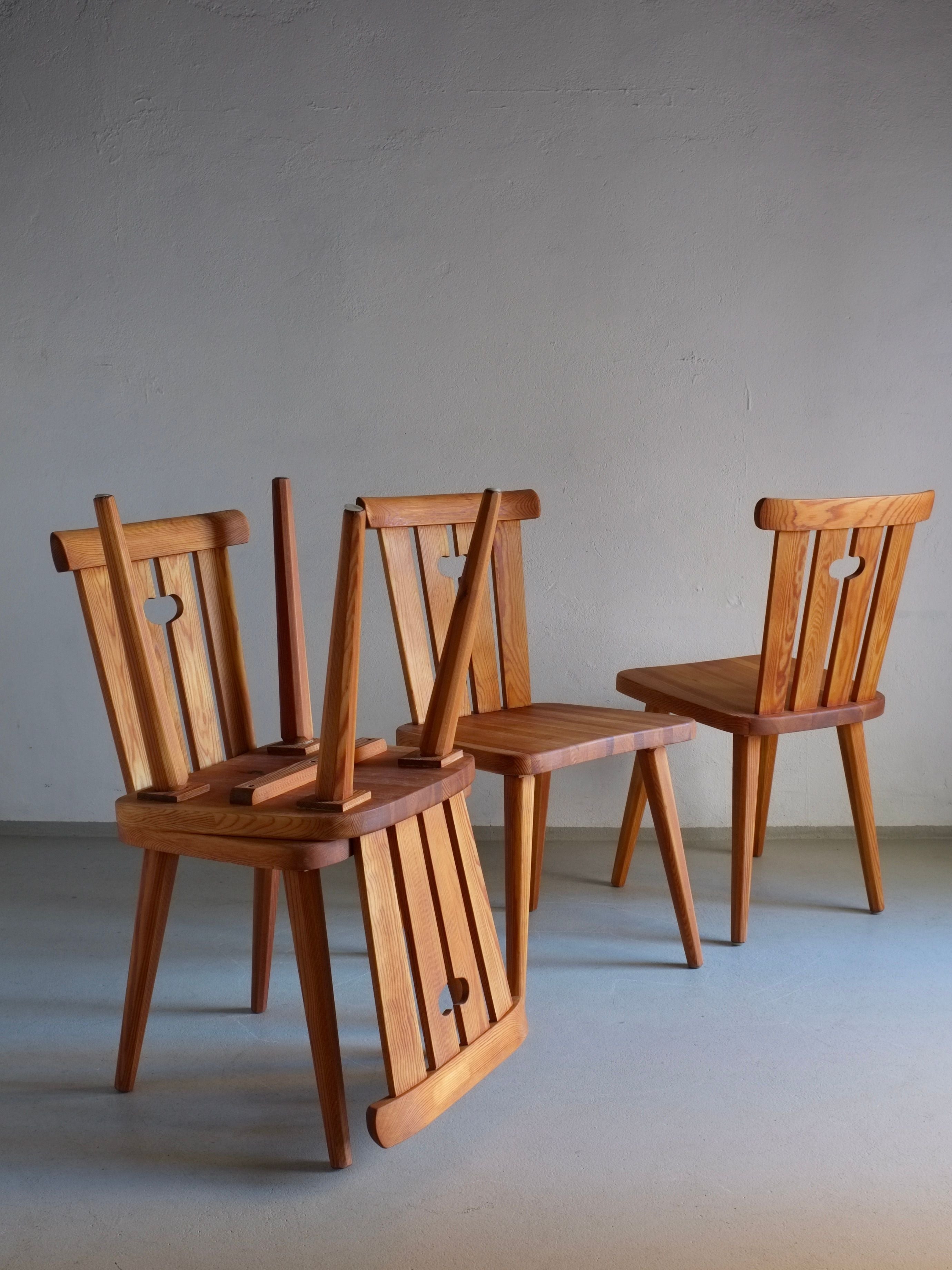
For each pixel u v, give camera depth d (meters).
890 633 2.63
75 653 2.82
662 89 2.57
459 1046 1.58
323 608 2.77
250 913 2.38
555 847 2.79
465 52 2.57
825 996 1.96
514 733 1.97
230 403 2.71
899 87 2.56
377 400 2.69
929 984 2.00
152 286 2.68
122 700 1.58
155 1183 1.45
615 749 1.94
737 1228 1.35
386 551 2.05
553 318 2.64
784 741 2.79
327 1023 1.45
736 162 2.59
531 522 2.71
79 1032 1.87
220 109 2.62
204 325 2.69
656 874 2.59
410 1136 1.45
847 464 2.68
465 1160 1.49
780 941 2.20
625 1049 1.78
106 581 1.57
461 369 2.67
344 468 2.72
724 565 2.72
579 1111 1.61
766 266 2.62
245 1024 1.89
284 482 1.75
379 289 2.65
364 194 2.62
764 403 2.66
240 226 2.65
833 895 2.44
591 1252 1.31
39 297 2.70
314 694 2.79
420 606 2.11
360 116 2.60
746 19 2.55
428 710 1.74
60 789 2.88
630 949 2.17
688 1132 1.55
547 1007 1.93
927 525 2.69
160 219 2.66
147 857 1.62
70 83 2.63
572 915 2.35
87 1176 1.47
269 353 2.69
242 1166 1.49
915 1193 1.41
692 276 2.62
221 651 1.77
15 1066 1.76
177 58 2.61
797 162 2.58
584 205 2.61
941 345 2.63
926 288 2.62
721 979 2.03
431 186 2.62
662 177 2.60
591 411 2.67
